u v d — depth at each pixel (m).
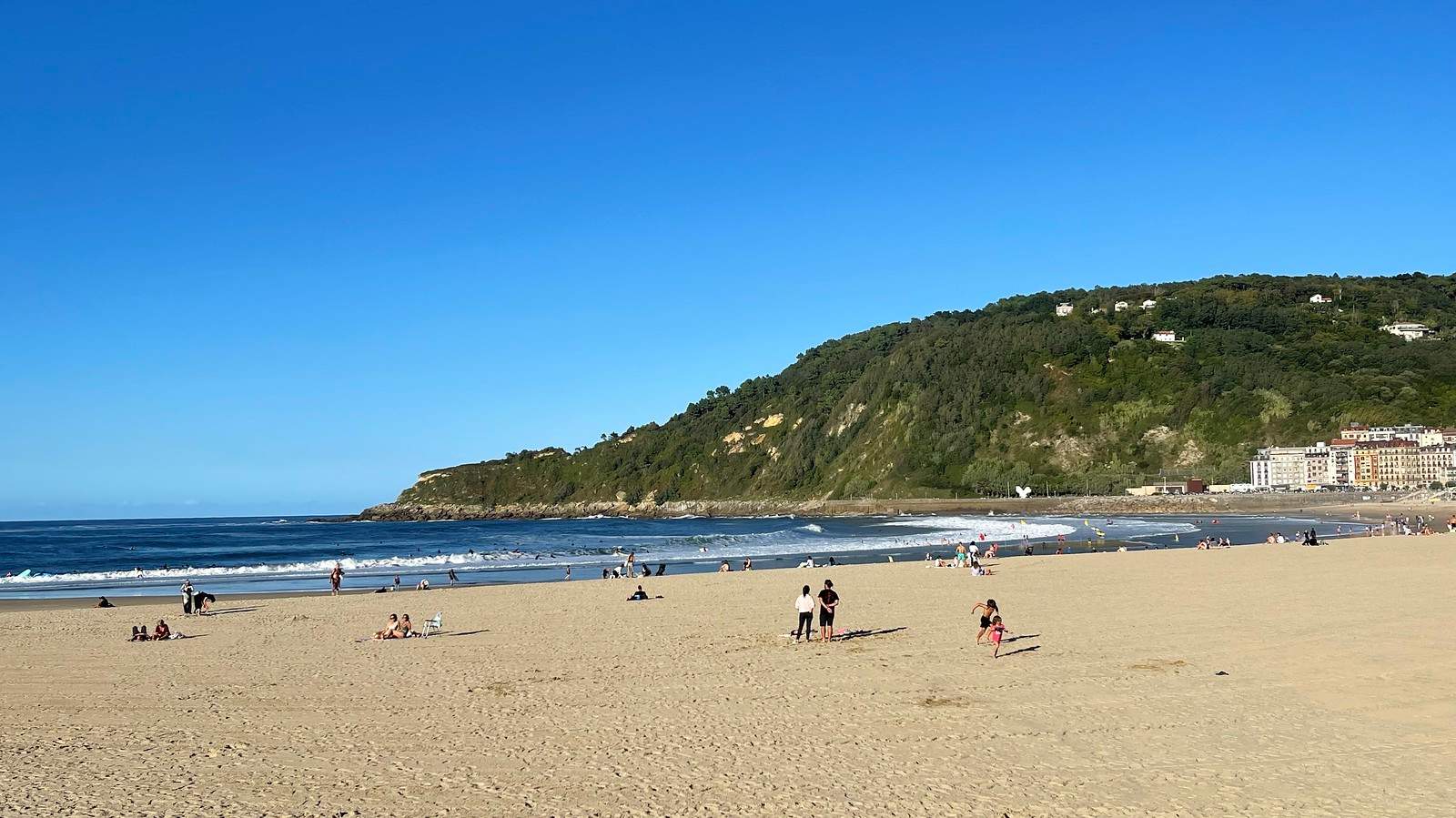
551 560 67.88
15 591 48.81
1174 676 18.23
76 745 14.85
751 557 68.75
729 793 11.78
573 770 12.98
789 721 15.53
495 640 26.08
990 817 10.76
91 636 28.41
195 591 45.78
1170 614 27.28
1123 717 15.21
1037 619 27.03
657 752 13.75
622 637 25.97
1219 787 11.70
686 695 17.78
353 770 13.21
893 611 29.81
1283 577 38.22
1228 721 14.86
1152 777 12.13
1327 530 91.19
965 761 13.02
